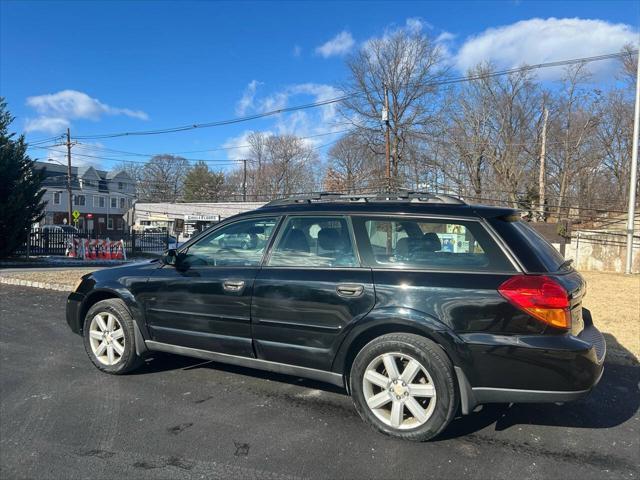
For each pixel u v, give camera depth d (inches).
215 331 160.2
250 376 183.6
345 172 2129.7
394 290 131.6
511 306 121.0
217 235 169.2
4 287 443.2
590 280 521.7
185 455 121.6
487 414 150.1
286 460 119.6
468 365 123.1
